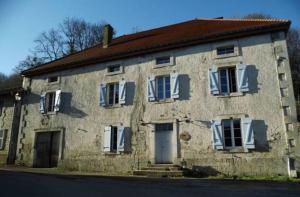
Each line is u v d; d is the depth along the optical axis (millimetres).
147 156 13930
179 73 14336
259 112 12352
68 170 15133
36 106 17922
